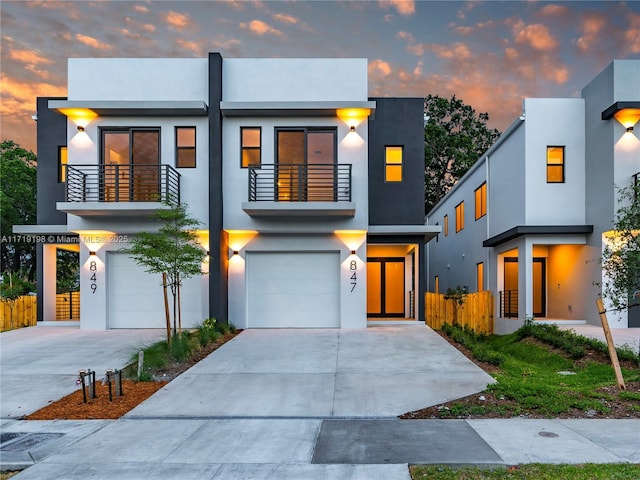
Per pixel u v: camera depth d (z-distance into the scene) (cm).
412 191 1394
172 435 519
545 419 554
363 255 1302
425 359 903
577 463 417
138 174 1262
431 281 2678
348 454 451
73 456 459
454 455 440
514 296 1666
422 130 1402
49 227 1329
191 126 1280
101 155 1277
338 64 1294
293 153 1291
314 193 1274
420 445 470
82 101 1231
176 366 865
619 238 887
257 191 1272
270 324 1312
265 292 1321
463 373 795
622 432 502
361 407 613
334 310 1319
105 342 1088
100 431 538
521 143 1431
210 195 1230
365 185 1278
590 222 1364
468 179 1988
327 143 1295
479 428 521
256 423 559
